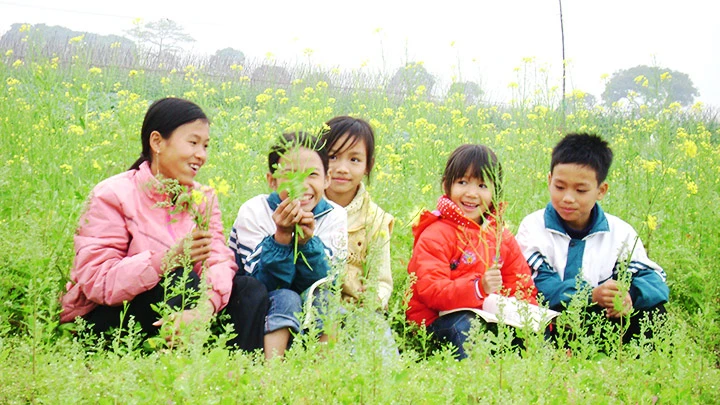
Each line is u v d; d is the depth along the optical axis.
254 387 2.77
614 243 4.70
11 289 3.96
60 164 5.52
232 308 3.72
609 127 7.64
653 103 7.02
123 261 3.61
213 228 4.02
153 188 3.87
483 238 4.25
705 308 4.05
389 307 4.51
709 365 3.61
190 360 2.85
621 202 5.86
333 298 3.05
